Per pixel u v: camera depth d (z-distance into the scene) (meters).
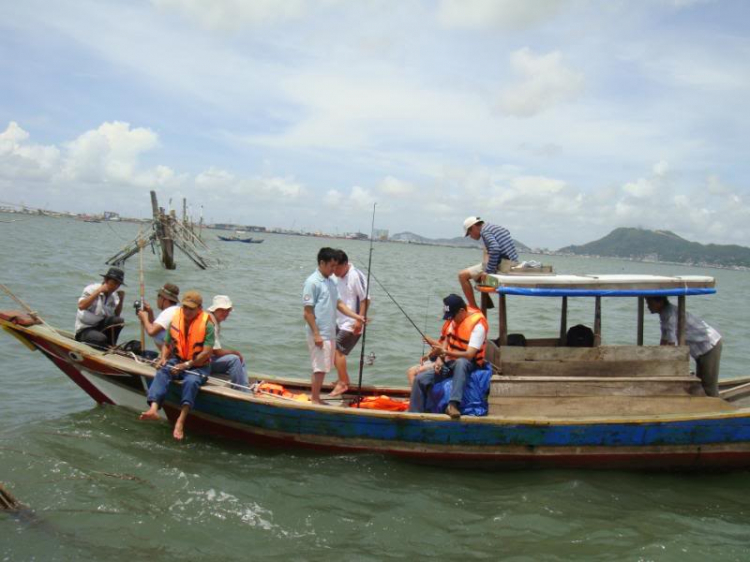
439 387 6.71
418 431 6.48
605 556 4.90
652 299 7.14
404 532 5.17
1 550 4.58
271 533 5.04
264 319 16.42
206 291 22.78
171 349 7.03
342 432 6.62
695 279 6.81
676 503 5.95
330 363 7.25
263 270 37.38
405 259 75.56
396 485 6.09
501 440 6.43
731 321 22.55
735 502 6.03
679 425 6.34
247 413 6.77
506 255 7.37
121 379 7.39
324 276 7.13
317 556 4.74
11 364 9.86
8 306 15.27
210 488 5.75
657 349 6.82
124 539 4.83
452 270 54.38
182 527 5.05
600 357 6.74
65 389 8.81
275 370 11.16
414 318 18.34
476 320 6.56
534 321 18.27
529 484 6.23
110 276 7.98
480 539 5.11
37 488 5.55
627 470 6.62
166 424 7.47
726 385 8.43
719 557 4.95
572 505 5.77
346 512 5.46
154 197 31.20
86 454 6.38
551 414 6.55
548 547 5.01
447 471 6.50
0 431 6.91
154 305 16.69
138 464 6.21
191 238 36.50
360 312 7.86
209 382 7.16
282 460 6.59
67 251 37.09
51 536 4.81
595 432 6.34
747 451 6.51
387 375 11.21
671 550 5.01
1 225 74.69
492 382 6.59
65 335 8.06
